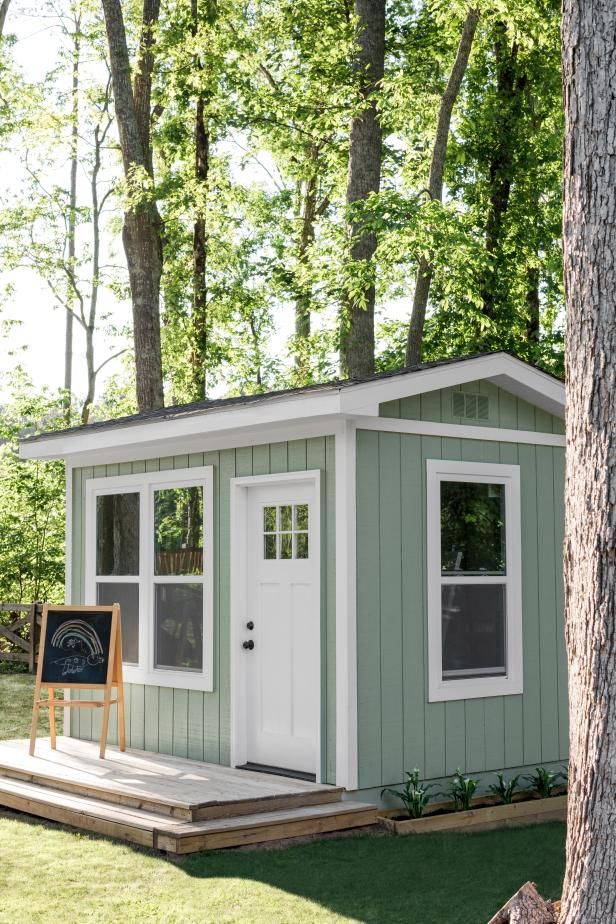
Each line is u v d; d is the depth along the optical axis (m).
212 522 10.27
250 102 21.53
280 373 26.22
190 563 10.55
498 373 9.63
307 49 20.36
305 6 20.23
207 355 23.86
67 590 12.16
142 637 11.03
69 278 29.58
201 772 9.55
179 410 11.11
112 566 11.60
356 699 8.83
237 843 7.85
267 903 6.59
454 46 20.16
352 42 18.06
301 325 25.69
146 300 19.67
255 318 26.86
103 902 6.57
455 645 9.61
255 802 8.29
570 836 4.68
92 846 7.93
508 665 10.00
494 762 9.79
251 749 9.85
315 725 9.23
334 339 18.81
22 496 23.11
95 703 10.39
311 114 20.48
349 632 8.80
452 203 20.00
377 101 17.31
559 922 4.65
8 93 25.41
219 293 24.94
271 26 21.94
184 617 10.62
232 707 9.87
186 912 6.39
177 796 8.39
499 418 10.12
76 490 12.16
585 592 4.62
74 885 6.93
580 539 4.66
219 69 20.67
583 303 4.70
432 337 21.12
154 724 10.85
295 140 22.38
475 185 20.88
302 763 9.34
